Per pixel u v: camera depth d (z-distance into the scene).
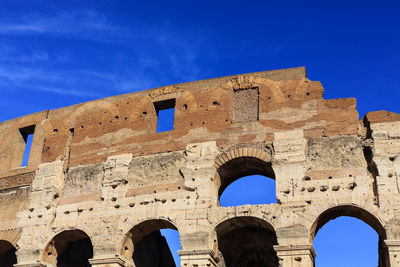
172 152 34.12
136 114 36.72
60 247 35.06
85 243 40.91
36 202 35.88
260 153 32.12
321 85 33.22
